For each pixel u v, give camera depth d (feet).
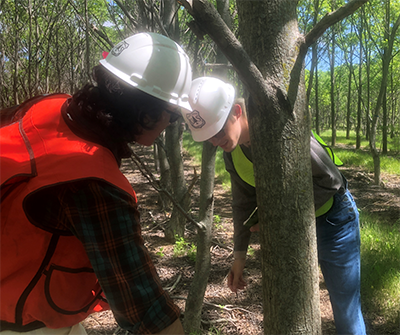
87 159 2.62
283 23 3.46
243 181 6.16
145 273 2.66
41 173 2.60
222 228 15.98
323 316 9.23
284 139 3.61
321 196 5.36
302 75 3.59
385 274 10.39
